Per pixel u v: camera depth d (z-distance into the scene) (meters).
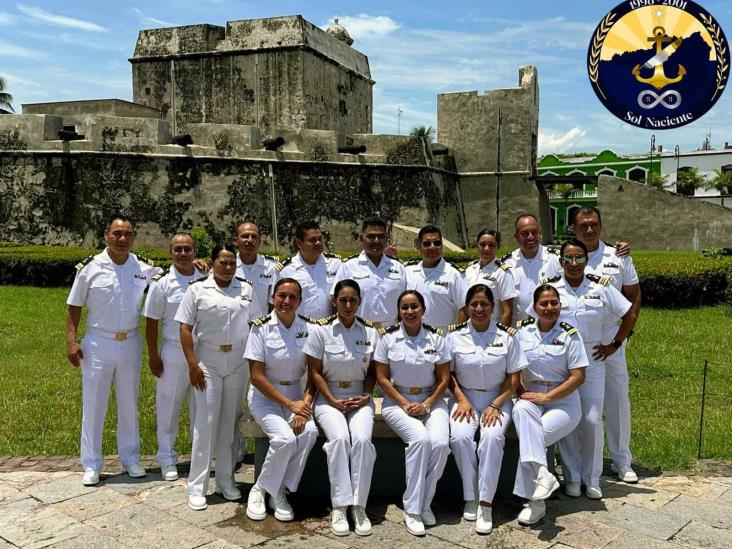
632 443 6.04
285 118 21.34
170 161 17.27
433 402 4.86
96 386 5.21
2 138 17.20
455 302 5.86
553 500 4.86
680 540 4.20
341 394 4.91
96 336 5.27
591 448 4.92
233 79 21.86
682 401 7.30
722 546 4.12
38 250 15.41
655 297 12.53
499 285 5.79
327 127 22.97
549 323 4.99
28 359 8.87
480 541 4.22
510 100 24.05
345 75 24.42
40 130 17.03
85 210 16.94
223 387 4.98
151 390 7.68
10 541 4.16
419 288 5.89
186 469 5.52
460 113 24.58
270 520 4.52
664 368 8.49
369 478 4.48
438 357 4.90
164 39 22.56
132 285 5.42
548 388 4.95
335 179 19.11
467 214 24.64
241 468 5.58
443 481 5.01
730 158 43.25
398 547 4.14
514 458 4.93
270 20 21.50
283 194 18.27
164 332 5.47
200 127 17.81
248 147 17.89
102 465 5.53
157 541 4.18
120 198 16.97
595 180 24.22
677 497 4.89
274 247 18.06
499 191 24.34
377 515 4.63
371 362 5.00
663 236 23.48
